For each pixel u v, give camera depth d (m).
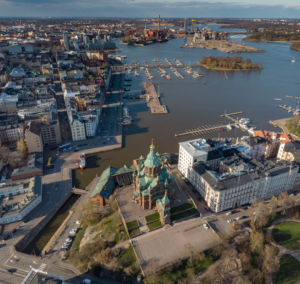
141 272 143.25
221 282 137.12
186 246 152.50
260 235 158.38
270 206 183.50
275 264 145.50
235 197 188.62
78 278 144.62
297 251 156.62
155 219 176.50
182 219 178.62
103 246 157.62
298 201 198.38
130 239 163.00
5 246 162.62
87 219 187.88
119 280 142.62
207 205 193.25
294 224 176.50
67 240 169.38
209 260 150.12
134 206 187.88
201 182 198.88
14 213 179.88
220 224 176.00
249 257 150.38
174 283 137.75
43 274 130.00
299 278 140.75
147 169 181.25
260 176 191.38
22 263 153.12
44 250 163.62
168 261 148.12
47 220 187.75
